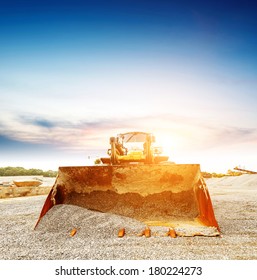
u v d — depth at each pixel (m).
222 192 14.31
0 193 12.77
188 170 4.85
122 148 6.91
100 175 4.99
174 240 3.65
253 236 3.91
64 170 4.99
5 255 3.25
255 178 21.86
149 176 4.93
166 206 4.72
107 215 4.52
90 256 3.16
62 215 4.50
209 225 4.13
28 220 5.64
